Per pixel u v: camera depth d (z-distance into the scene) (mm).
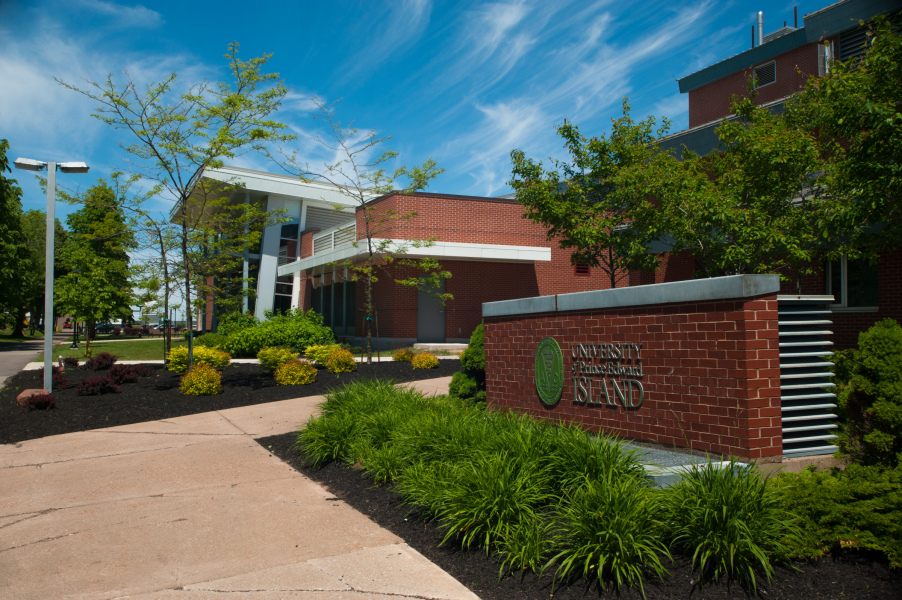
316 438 7359
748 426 5262
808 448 5680
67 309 22094
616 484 4215
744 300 5348
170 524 5293
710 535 3721
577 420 7305
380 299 22562
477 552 4359
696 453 5770
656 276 19953
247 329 21203
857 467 4410
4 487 6648
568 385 7484
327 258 24375
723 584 3600
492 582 3883
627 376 6621
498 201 22172
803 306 6125
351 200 29125
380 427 7250
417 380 14023
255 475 6930
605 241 11727
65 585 4078
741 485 3912
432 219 21141
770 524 3764
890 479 4215
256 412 10938
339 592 3824
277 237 28875
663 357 6184
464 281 22469
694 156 12172
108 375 14297
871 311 12617
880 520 3643
